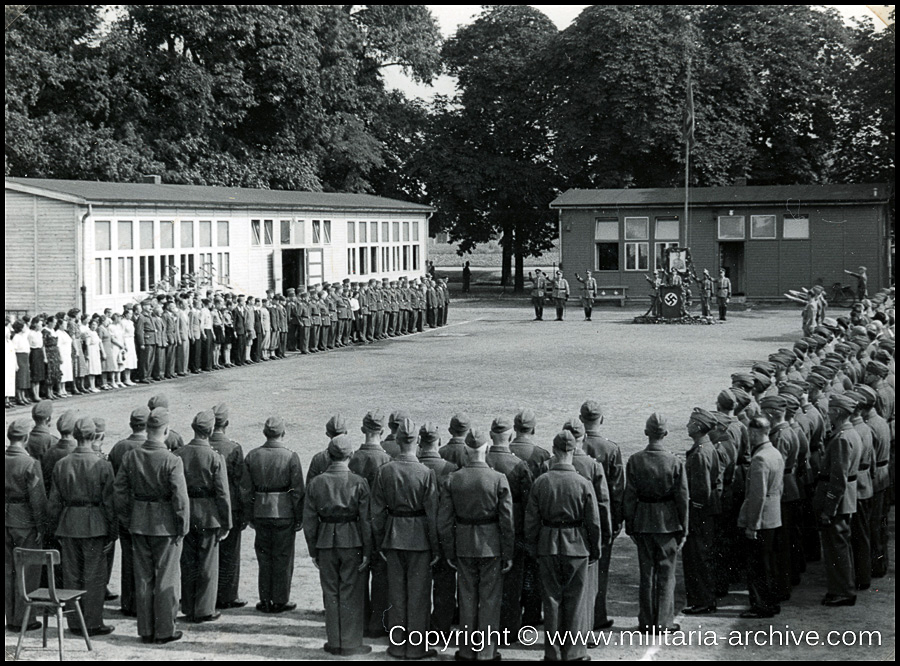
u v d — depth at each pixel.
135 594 9.60
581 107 53.81
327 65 54.44
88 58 44.28
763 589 9.43
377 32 57.12
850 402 9.75
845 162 56.22
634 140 52.53
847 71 52.28
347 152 56.41
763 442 9.49
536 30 59.16
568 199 48.19
